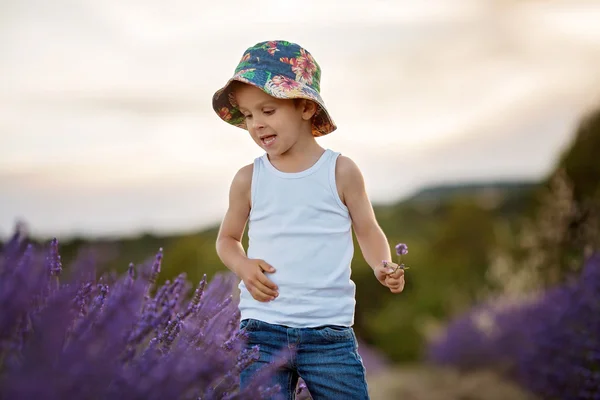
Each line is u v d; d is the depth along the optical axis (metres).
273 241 2.39
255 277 2.33
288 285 2.33
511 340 8.53
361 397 2.32
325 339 2.29
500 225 16.23
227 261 2.43
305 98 2.42
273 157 2.49
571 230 8.98
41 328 1.39
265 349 2.31
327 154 2.46
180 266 9.16
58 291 1.59
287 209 2.39
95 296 1.92
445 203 26.58
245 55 2.51
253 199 2.45
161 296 1.99
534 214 10.72
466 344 9.75
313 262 2.35
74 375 1.31
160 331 1.88
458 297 14.27
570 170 9.66
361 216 2.44
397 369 11.45
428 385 8.75
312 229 2.37
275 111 2.41
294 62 2.46
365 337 15.36
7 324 1.42
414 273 15.84
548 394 5.89
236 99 2.53
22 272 1.45
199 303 2.04
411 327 13.86
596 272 5.34
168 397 1.43
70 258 1.67
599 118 9.76
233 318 2.28
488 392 7.84
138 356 1.75
